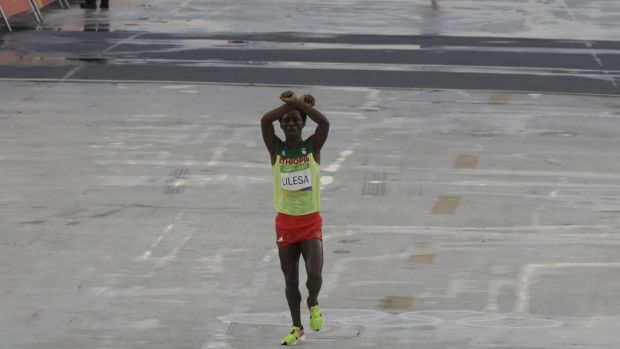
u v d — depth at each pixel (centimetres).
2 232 5316
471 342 3919
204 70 9706
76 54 10481
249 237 5275
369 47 11169
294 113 3791
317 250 3819
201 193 6009
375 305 4353
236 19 13212
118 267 4828
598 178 6369
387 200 5888
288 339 3869
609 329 4062
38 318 4191
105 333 4028
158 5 14562
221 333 4028
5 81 9100
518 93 8875
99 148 6956
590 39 12006
